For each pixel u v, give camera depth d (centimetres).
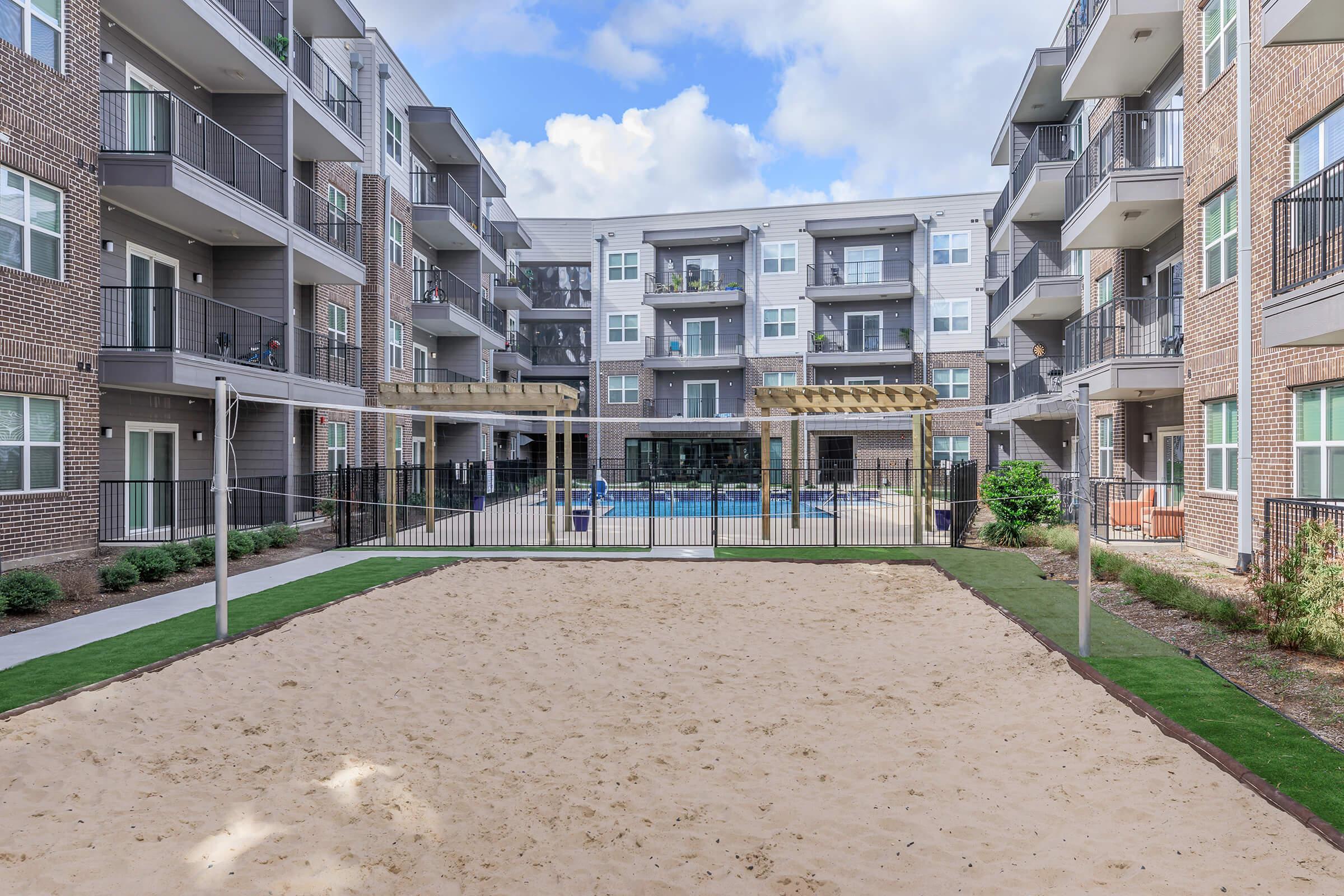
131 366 1491
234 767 558
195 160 1903
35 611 1029
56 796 509
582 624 984
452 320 3177
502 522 2248
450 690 730
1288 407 1184
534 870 426
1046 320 2780
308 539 1844
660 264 4475
